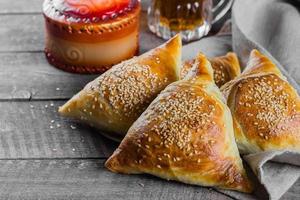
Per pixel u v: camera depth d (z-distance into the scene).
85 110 0.67
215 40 0.81
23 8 0.90
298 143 0.64
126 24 0.76
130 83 0.67
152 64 0.68
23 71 0.78
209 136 0.60
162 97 0.64
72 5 0.76
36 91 0.75
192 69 0.66
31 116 0.71
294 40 0.77
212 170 0.60
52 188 0.62
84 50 0.76
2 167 0.65
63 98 0.74
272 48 0.79
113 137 0.68
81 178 0.63
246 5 0.81
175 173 0.61
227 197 0.61
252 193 0.61
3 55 0.81
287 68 0.74
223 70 0.71
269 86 0.65
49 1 0.78
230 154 0.61
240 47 0.76
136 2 0.79
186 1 0.81
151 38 0.84
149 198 0.61
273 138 0.63
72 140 0.68
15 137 0.68
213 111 0.61
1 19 0.88
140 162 0.61
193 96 0.62
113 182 0.62
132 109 0.66
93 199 0.61
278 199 0.60
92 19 0.75
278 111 0.64
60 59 0.78
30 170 0.64
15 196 0.61
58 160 0.65
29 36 0.85
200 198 0.61
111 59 0.77
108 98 0.66
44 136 0.68
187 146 0.60
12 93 0.74
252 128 0.63
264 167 0.63
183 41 0.84
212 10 0.86
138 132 0.62
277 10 0.82
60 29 0.76
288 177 0.62
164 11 0.83
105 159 0.65
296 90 0.69
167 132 0.61
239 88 0.65
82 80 0.77
